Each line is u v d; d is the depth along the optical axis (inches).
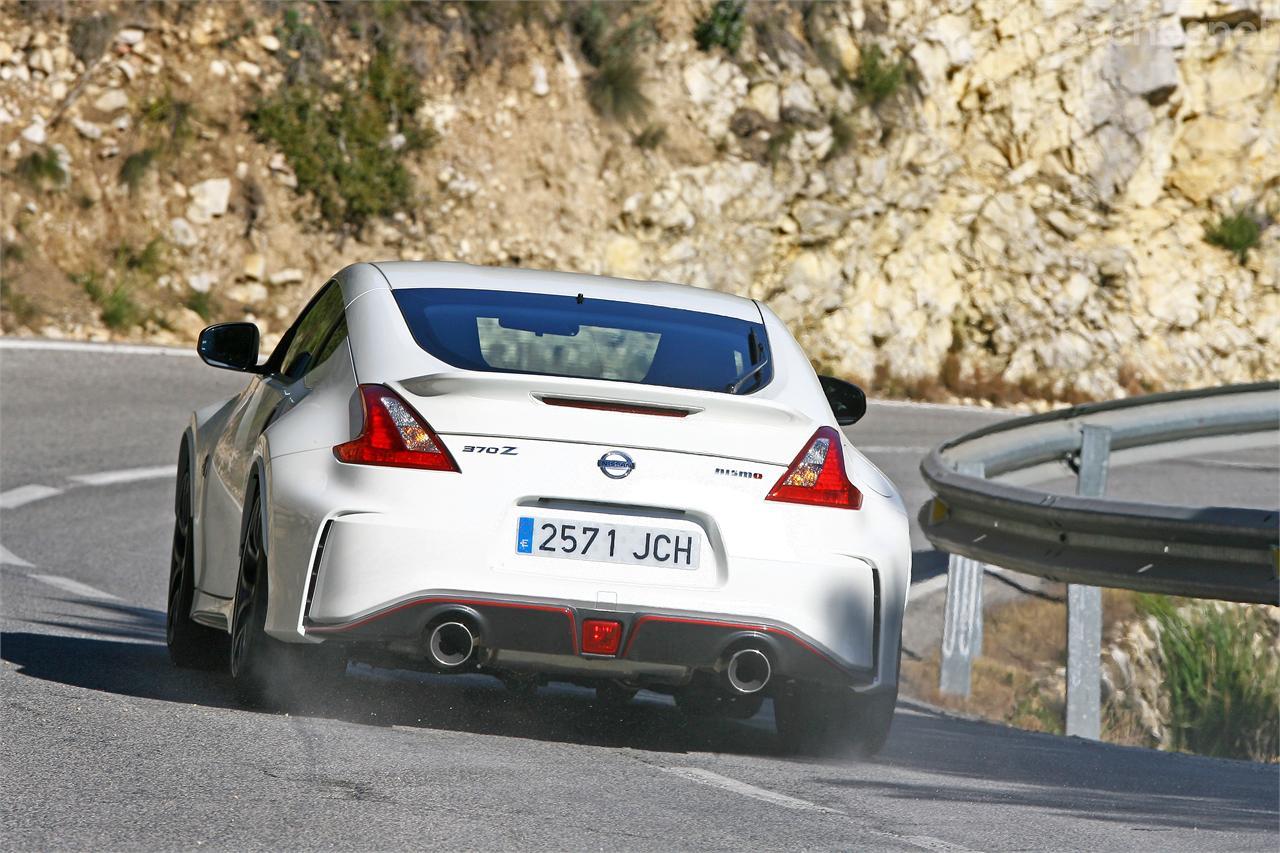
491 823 541.0
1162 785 800.9
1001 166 4375.0
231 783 573.6
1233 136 4690.0
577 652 684.1
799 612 699.4
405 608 671.1
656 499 690.8
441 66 3422.7
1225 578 1000.2
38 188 2972.4
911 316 3993.6
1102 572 1083.9
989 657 1510.8
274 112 3206.2
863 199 3873.0
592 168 3521.2
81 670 836.6
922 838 578.6
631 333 773.9
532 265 3408.0
